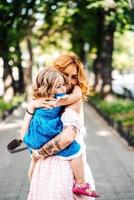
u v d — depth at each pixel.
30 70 55.12
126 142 17.55
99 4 22.20
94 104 35.81
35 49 61.22
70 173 4.71
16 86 53.81
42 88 4.74
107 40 34.56
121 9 22.38
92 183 4.88
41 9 24.41
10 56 33.94
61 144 4.64
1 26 22.77
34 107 4.75
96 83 48.41
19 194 10.10
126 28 25.02
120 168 13.03
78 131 4.76
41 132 4.67
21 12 23.09
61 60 4.97
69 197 4.68
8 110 31.92
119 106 28.67
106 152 15.93
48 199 4.67
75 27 35.00
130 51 74.00
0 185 11.02
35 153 4.73
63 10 26.78
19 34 30.92
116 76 95.88
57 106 4.70
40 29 51.09
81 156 4.75
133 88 61.06
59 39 56.09
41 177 4.73
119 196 9.83
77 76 4.97
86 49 47.12
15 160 14.51
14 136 20.48
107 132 21.47
